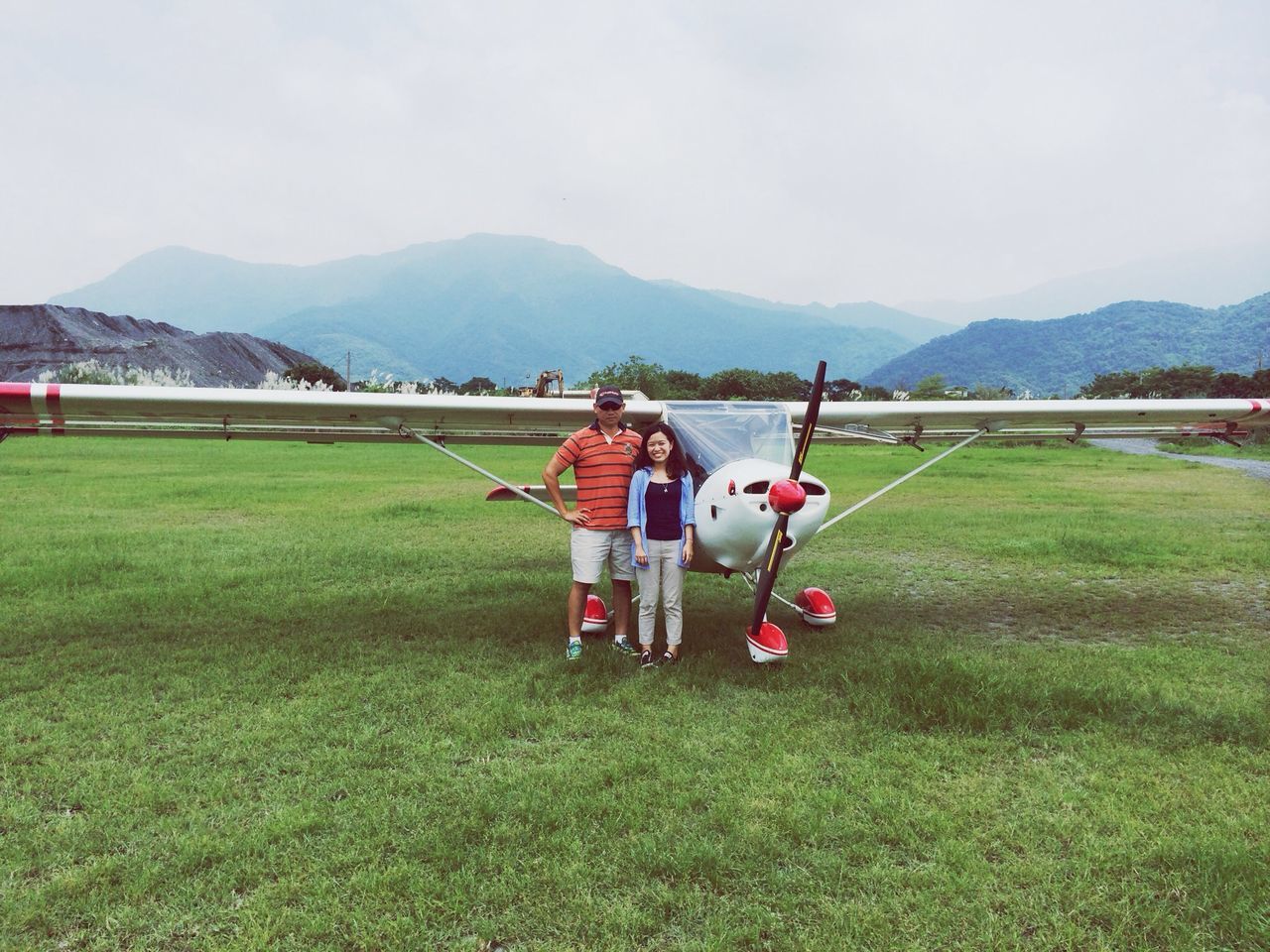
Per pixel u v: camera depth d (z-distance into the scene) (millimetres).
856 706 3699
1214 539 8758
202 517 9969
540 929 2135
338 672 4246
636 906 2230
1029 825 2668
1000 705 3611
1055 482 15445
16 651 4625
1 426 5422
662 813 2736
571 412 5246
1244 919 2111
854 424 5879
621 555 4594
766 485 4223
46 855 2463
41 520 9461
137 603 5668
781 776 3014
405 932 2102
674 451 4363
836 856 2479
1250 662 4559
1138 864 2420
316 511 10578
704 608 5832
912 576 7035
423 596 6035
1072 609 5879
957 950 2053
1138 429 6762
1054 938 2094
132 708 3736
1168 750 3260
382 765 3125
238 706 3762
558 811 2707
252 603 5789
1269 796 2863
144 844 2537
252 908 2199
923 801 2828
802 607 5312
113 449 21469
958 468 18859
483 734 3412
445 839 2537
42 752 3250
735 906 2236
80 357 106625
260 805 2797
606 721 3570
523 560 7531
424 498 12039
